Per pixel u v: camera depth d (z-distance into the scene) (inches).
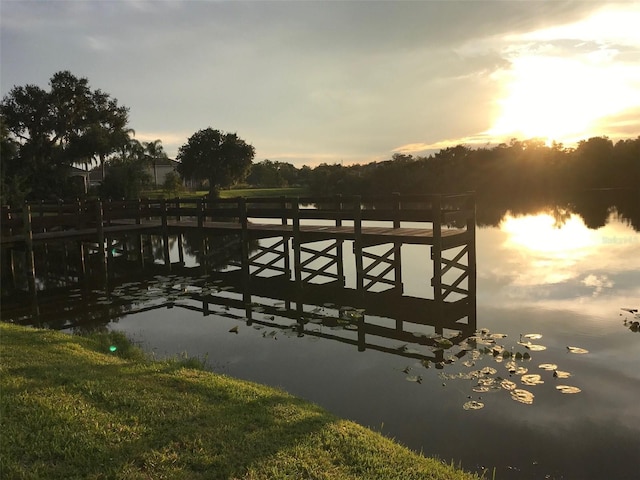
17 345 281.7
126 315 443.5
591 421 221.3
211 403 199.0
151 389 211.5
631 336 342.6
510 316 404.2
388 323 404.8
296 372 288.0
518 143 2783.0
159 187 2815.0
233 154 2546.8
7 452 151.2
